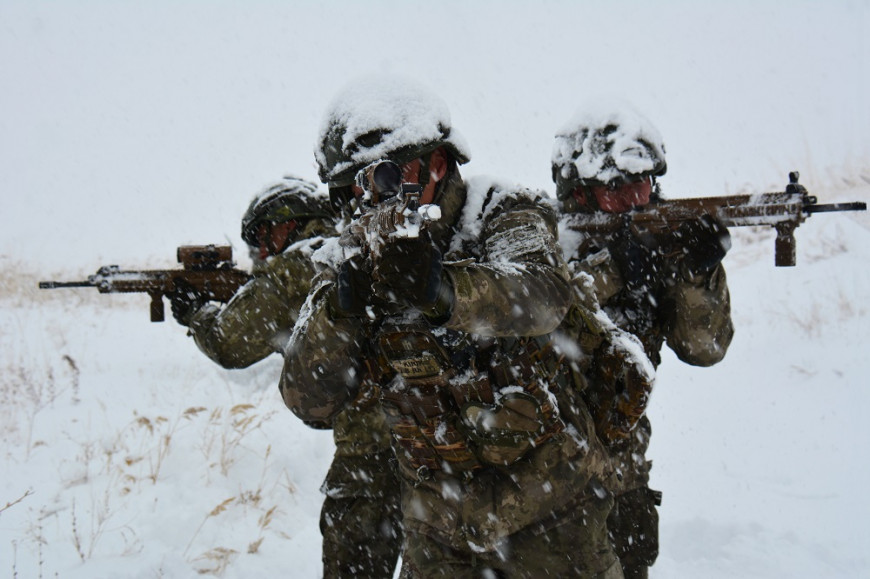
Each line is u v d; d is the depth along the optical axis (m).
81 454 5.59
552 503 2.69
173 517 4.69
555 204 4.23
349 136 2.72
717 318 3.73
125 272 4.62
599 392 3.02
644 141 4.01
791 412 6.81
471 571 2.75
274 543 4.66
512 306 2.29
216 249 4.64
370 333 2.69
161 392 7.30
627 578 3.74
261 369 8.11
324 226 4.21
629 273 3.67
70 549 4.30
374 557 3.74
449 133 2.75
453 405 2.64
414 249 2.07
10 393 7.18
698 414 7.07
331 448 6.11
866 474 5.56
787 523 4.95
